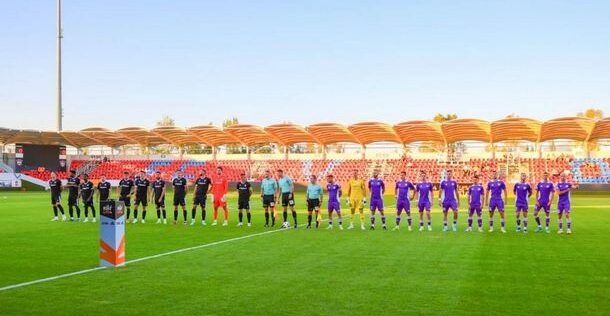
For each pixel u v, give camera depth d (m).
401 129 46.31
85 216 22.05
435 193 49.41
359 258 11.99
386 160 55.72
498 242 14.96
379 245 14.28
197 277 9.77
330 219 19.27
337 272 10.25
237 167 58.78
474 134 47.59
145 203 21.86
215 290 8.68
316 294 8.38
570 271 10.36
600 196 45.38
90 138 57.31
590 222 21.53
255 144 57.25
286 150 57.62
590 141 49.22
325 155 56.12
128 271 10.38
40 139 57.03
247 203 20.11
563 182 17.55
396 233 17.45
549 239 15.74
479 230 18.27
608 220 22.44
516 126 43.12
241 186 20.09
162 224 20.81
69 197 22.20
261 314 7.21
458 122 42.72
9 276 9.88
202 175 21.00
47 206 30.80
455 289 8.73
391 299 8.05
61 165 58.62
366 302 7.87
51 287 8.91
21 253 12.84
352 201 19.05
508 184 47.75
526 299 8.04
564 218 23.56
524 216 18.03
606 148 51.88
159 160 61.44
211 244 14.52
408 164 54.19
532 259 11.87
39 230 18.22
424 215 25.55
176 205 21.09
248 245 14.30
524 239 15.74
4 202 34.59
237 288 8.82
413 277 9.74
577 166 50.09
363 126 46.31
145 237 16.25
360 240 15.43
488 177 50.06
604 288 8.81
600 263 11.32
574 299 8.03
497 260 11.72
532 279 9.56
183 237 16.23
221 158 60.72
